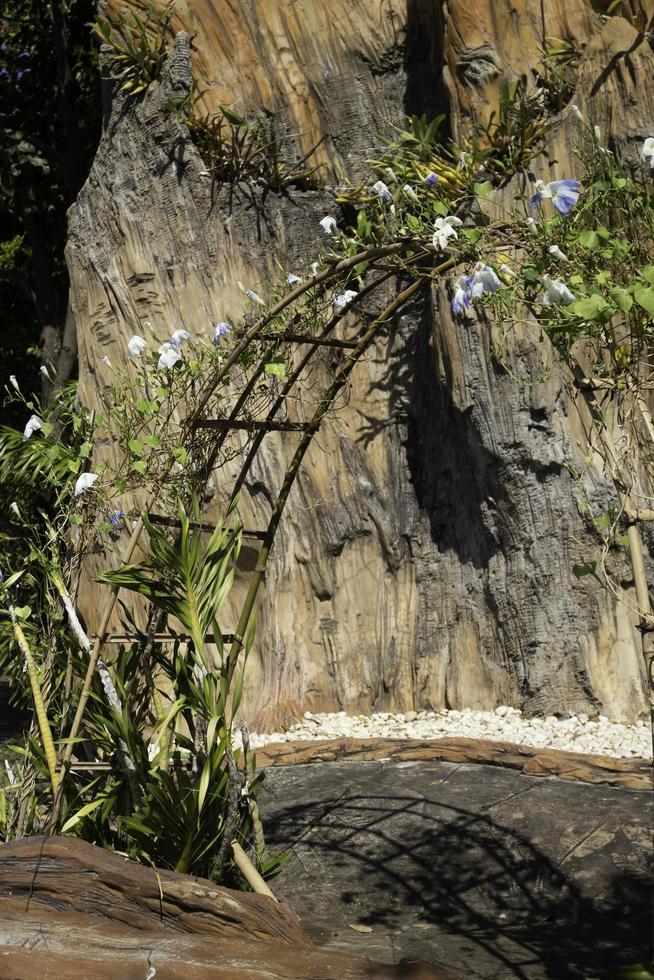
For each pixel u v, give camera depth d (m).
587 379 3.02
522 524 6.39
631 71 6.02
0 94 12.30
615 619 6.13
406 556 7.13
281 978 2.83
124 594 7.08
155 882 3.20
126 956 2.96
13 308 13.92
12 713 8.95
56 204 12.22
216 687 3.81
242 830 3.70
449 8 6.63
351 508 7.18
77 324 7.93
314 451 7.21
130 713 3.92
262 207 7.52
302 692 7.02
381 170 6.75
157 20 7.63
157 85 7.60
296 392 7.11
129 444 4.04
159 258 7.54
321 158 7.70
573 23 6.53
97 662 3.84
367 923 3.85
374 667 7.00
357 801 4.86
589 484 6.13
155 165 7.59
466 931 3.73
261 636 7.28
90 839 3.79
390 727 6.49
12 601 4.04
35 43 12.34
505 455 6.30
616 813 4.42
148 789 3.39
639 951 3.47
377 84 7.62
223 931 3.18
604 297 2.94
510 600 6.51
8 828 3.91
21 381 14.28
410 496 7.15
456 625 6.86
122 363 7.58
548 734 5.89
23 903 3.23
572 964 3.39
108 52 7.86
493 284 3.07
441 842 4.37
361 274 4.02
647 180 5.94
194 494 3.94
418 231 3.70
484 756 5.27
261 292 7.42
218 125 7.52
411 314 7.29
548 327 2.98
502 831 4.41
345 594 7.15
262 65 7.71
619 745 5.52
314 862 4.34
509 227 3.30
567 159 6.18
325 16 7.64
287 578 7.19
